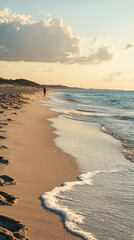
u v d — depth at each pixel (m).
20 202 4.79
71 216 4.48
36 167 7.14
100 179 6.71
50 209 4.70
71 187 5.94
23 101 30.34
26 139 10.58
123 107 38.88
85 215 4.59
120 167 7.98
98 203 5.14
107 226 4.25
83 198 5.35
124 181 6.62
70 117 21.80
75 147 10.34
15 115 17.39
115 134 14.25
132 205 5.12
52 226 4.11
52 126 15.29
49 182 6.12
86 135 13.45
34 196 5.20
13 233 3.61
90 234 3.97
